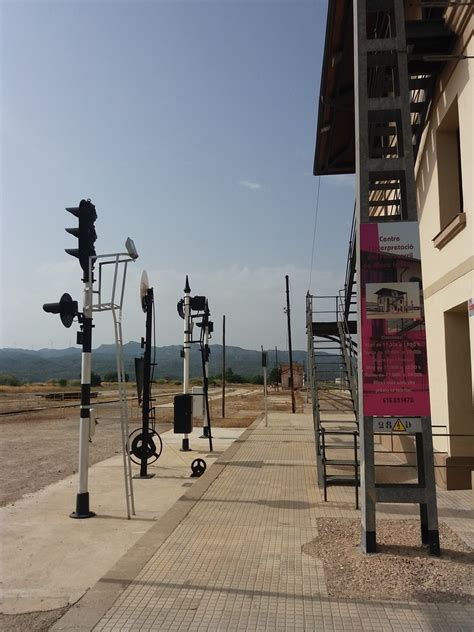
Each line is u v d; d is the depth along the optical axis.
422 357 5.72
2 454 13.77
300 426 19.97
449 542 5.87
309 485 9.18
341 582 4.84
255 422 21.88
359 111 6.12
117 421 23.31
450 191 9.46
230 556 5.55
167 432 18.70
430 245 10.05
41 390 60.84
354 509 7.50
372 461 5.62
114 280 7.68
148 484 9.86
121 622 4.15
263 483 9.34
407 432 5.66
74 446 15.35
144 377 10.81
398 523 6.58
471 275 7.85
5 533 6.77
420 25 8.52
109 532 6.82
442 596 4.52
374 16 8.38
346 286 12.75
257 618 4.18
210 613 4.28
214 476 9.92
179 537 6.20
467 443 9.06
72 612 4.35
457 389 9.20
